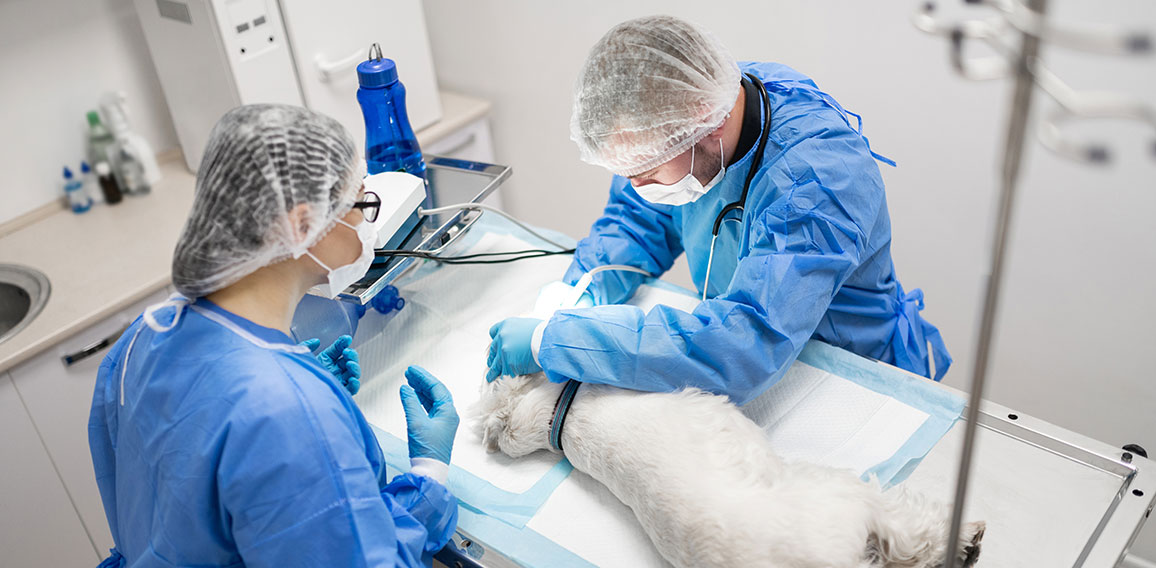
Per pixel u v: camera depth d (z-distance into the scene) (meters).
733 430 1.12
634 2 2.26
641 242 1.60
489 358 1.33
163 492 0.96
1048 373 2.12
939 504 1.05
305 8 2.10
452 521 1.13
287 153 0.92
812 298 1.23
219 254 0.93
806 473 1.08
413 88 2.40
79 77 2.21
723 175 1.36
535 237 1.77
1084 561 1.03
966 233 2.06
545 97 2.61
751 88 1.33
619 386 1.21
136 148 2.23
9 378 1.79
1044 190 1.88
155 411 0.97
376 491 0.96
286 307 1.05
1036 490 1.12
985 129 1.89
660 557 1.08
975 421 0.59
